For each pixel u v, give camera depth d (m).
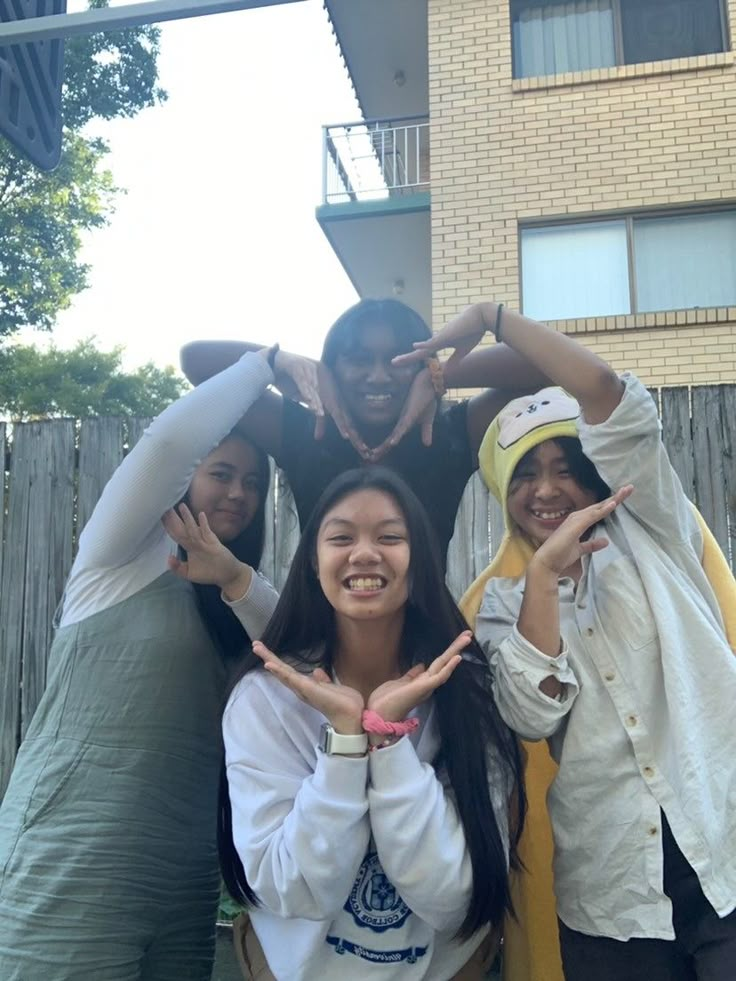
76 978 1.65
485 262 6.95
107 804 1.75
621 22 7.18
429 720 1.63
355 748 1.40
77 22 2.28
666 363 6.54
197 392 1.90
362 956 1.49
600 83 6.95
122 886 1.72
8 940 1.67
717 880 1.51
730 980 1.46
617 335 6.66
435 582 1.67
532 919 1.99
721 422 3.11
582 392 1.77
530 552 2.05
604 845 1.59
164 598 1.93
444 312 6.95
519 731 1.62
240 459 2.10
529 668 1.57
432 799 1.42
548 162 6.96
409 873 1.40
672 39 7.09
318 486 2.21
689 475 3.11
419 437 2.21
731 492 3.06
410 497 1.66
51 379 15.93
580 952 1.63
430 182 7.27
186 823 1.86
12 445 3.41
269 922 1.56
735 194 6.60
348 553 1.56
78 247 17.17
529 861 2.01
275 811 1.48
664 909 1.52
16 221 16.36
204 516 1.86
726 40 6.94
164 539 2.00
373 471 1.67
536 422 1.92
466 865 1.46
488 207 7.01
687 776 1.54
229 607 1.97
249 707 1.60
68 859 1.71
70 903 1.68
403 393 2.18
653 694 1.63
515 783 1.66
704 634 1.66
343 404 2.17
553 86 7.02
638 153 6.82
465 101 7.19
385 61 8.63
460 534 3.25
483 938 1.64
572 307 6.88
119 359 16.83
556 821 1.68
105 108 16.94
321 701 1.42
